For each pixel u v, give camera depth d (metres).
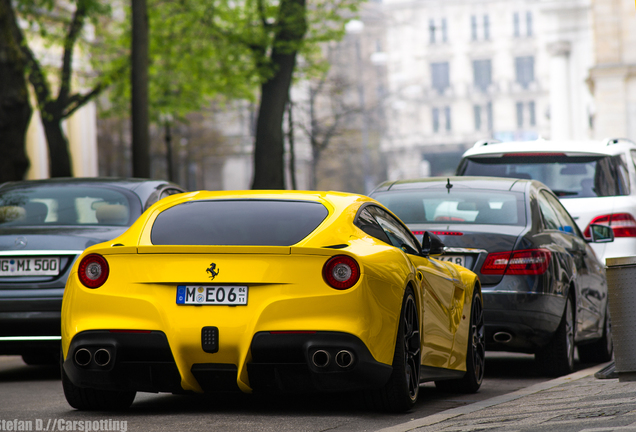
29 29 53.53
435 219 17.59
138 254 11.79
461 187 18.34
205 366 11.55
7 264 16.94
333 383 11.47
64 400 14.56
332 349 11.34
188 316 11.51
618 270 13.13
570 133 144.50
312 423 11.76
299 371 11.46
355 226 12.50
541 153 23.34
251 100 65.25
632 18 106.75
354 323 11.41
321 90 89.00
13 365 21.12
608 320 21.20
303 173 137.12
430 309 13.47
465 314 14.98
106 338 11.68
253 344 11.38
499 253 16.59
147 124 39.16
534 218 17.48
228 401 13.88
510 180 18.81
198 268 11.56
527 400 12.97
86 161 96.56
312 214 12.59
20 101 39.22
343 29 58.81
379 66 191.12
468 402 14.03
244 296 11.47
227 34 56.56
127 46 64.69
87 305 11.86
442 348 13.94
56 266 16.91
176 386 11.74
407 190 18.48
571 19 143.50
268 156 51.34
